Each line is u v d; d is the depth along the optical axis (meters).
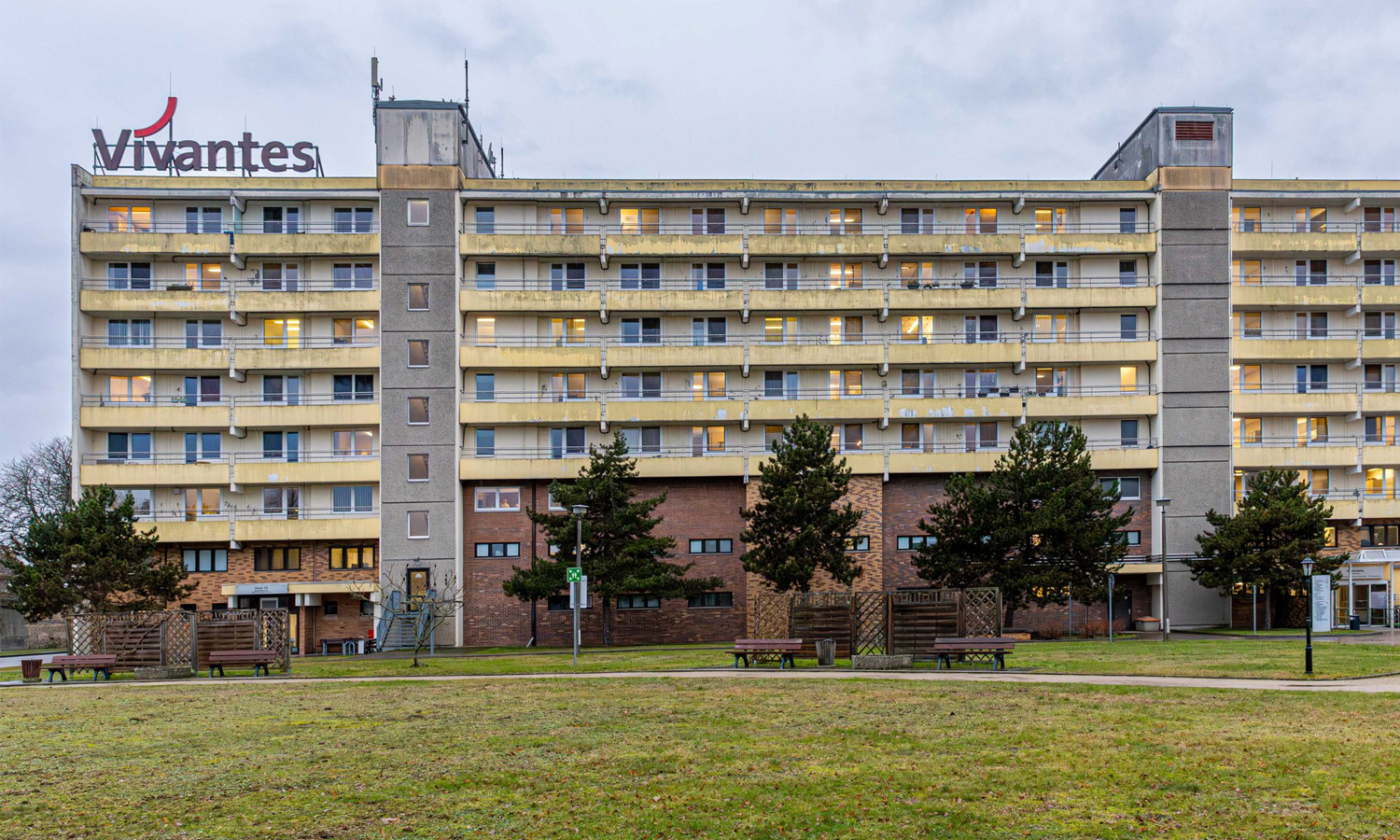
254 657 33.62
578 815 12.94
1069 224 58.41
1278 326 58.22
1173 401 55.94
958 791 13.79
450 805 13.53
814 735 17.95
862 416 55.44
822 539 46.75
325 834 12.24
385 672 33.44
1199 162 57.19
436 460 54.38
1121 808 12.88
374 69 59.38
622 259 57.41
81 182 54.56
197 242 54.59
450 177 55.56
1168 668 28.16
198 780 15.12
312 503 55.69
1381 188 57.81
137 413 54.03
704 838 11.91
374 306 55.06
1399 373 58.12
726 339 57.31
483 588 54.72
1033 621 55.72
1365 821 12.17
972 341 57.72
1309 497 54.75
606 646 50.19
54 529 46.50
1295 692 22.47
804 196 57.00
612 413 54.81
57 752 17.56
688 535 55.19
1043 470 47.16
